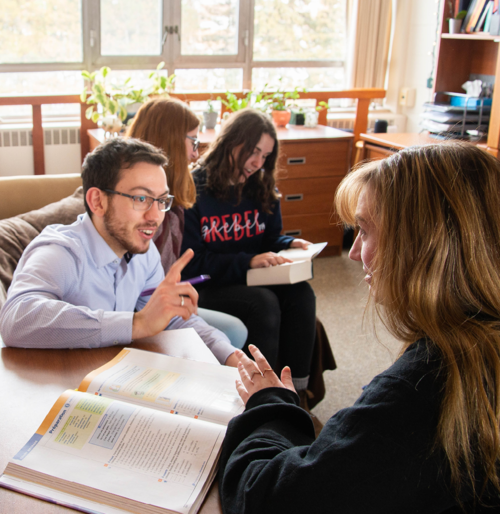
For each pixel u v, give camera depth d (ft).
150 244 4.81
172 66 13.71
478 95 9.95
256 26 14.30
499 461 2.05
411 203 2.19
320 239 11.87
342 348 8.42
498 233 2.14
